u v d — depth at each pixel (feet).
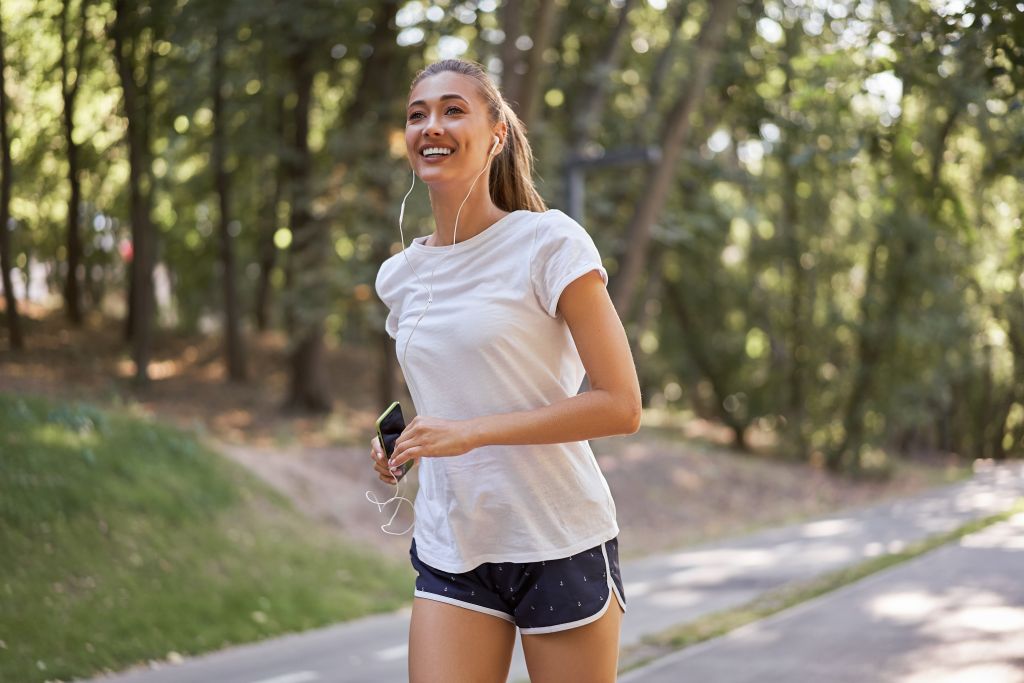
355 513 39.81
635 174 55.26
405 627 27.61
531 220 7.14
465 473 7.27
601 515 7.47
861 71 19.51
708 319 87.10
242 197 68.59
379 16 50.11
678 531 52.16
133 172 55.47
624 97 56.65
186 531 30.17
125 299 78.69
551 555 7.23
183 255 74.79
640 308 75.36
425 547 7.52
